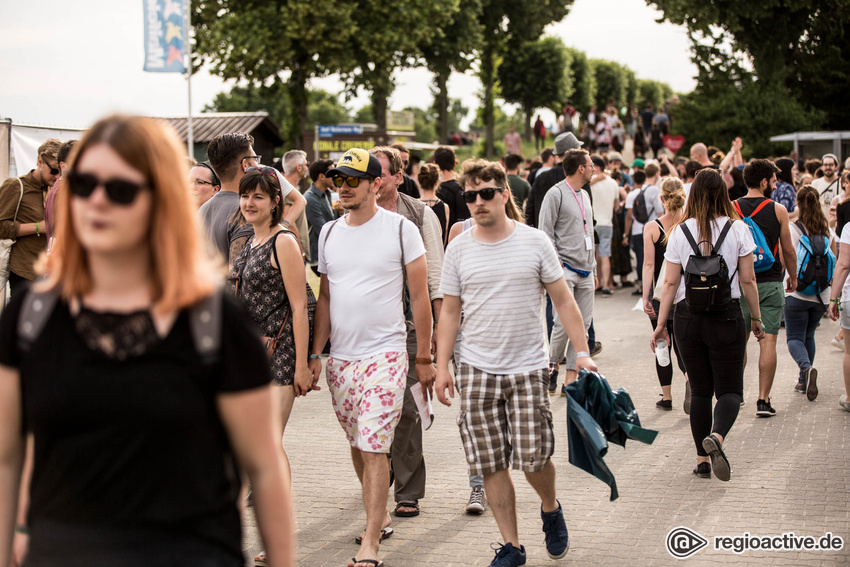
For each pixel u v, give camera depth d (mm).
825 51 32781
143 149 1680
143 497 1691
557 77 55031
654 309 6930
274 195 4277
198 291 1716
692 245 5125
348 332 4133
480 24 46344
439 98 45500
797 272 6887
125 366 1678
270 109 106188
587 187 7648
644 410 6984
